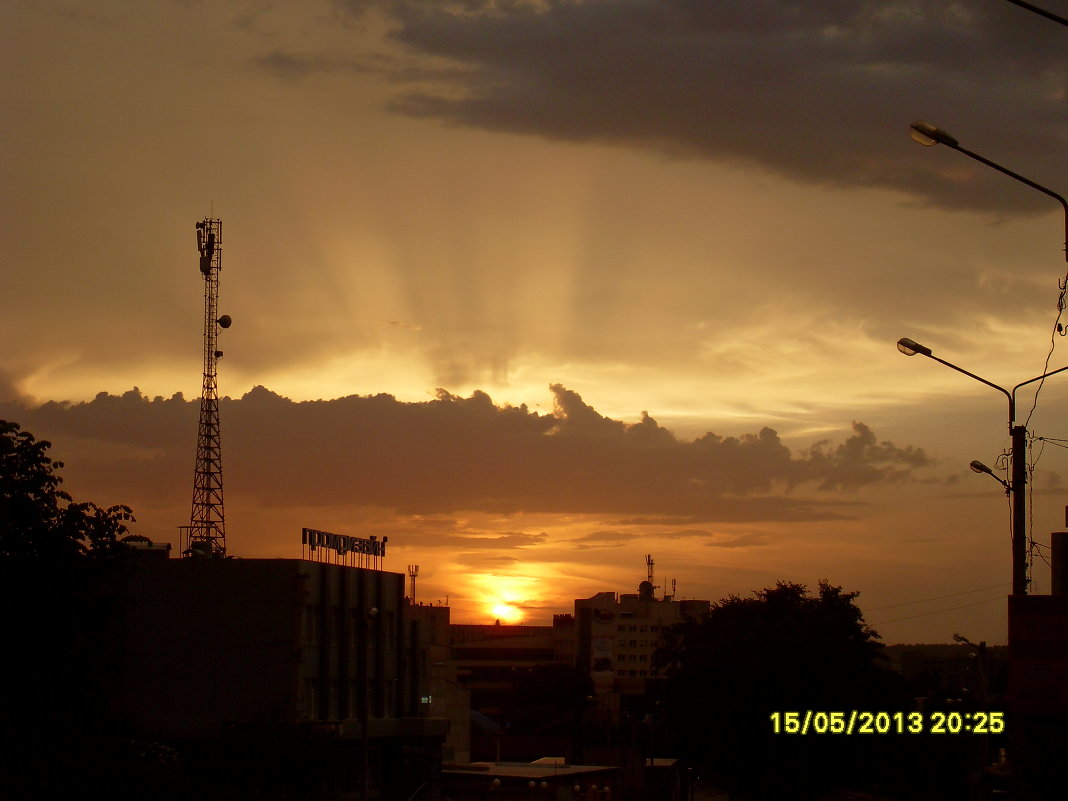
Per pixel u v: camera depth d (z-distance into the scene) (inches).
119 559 1678.2
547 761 3777.1
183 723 2400.3
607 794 3176.7
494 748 4847.4
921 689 3772.1
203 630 2450.8
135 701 2423.7
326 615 2588.6
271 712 2282.2
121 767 1101.1
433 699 3336.6
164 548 2620.6
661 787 3784.5
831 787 2785.4
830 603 3019.2
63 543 1599.4
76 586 1615.4
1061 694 1341.0
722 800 4360.2
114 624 1840.6
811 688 2635.3
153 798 1079.0
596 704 6545.3
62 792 1041.5
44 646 1583.4
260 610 2450.8
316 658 2539.4
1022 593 1376.7
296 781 2162.9
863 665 2790.4
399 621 2942.9
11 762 1184.2
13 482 1603.1
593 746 5177.2
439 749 2952.8
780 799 2605.8
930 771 2906.0
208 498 3142.2
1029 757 1280.8
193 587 2465.6
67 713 1585.9
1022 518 1389.0
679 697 2792.8
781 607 2972.4
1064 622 1352.1
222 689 2427.4
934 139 1056.2
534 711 6328.7
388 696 2874.0
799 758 2620.6
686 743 2797.7
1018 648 1359.5
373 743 2753.4
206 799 1107.3
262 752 2138.3
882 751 2687.0
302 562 2490.2
